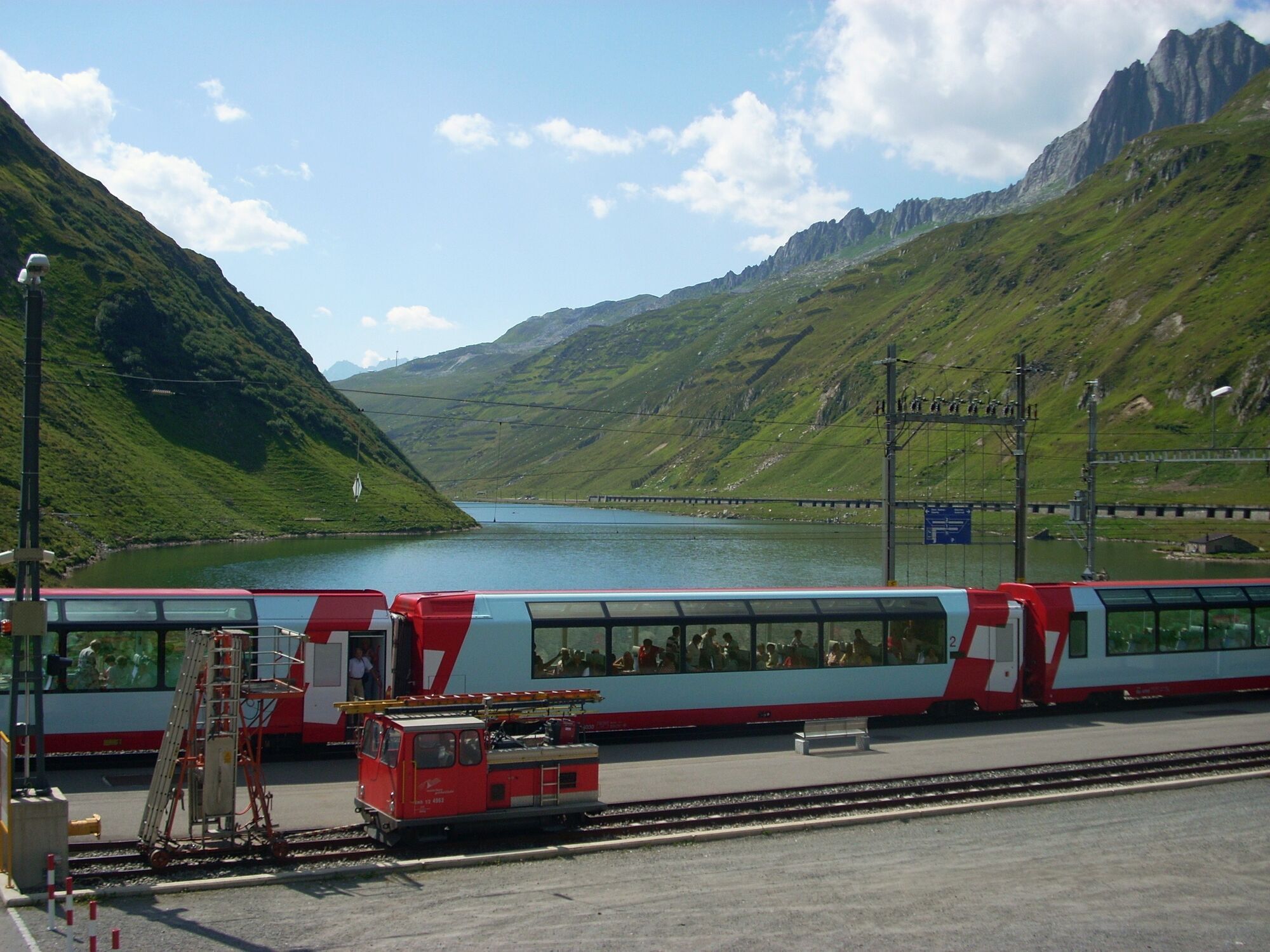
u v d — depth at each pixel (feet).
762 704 107.65
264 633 91.30
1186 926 56.13
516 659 97.55
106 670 87.81
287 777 85.56
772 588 114.11
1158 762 93.91
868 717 106.93
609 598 103.76
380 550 448.24
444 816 64.90
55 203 604.08
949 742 104.53
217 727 61.98
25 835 55.36
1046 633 121.49
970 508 165.78
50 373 481.46
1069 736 107.86
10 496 346.74
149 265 628.28
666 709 103.55
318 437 611.47
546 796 68.44
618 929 53.57
